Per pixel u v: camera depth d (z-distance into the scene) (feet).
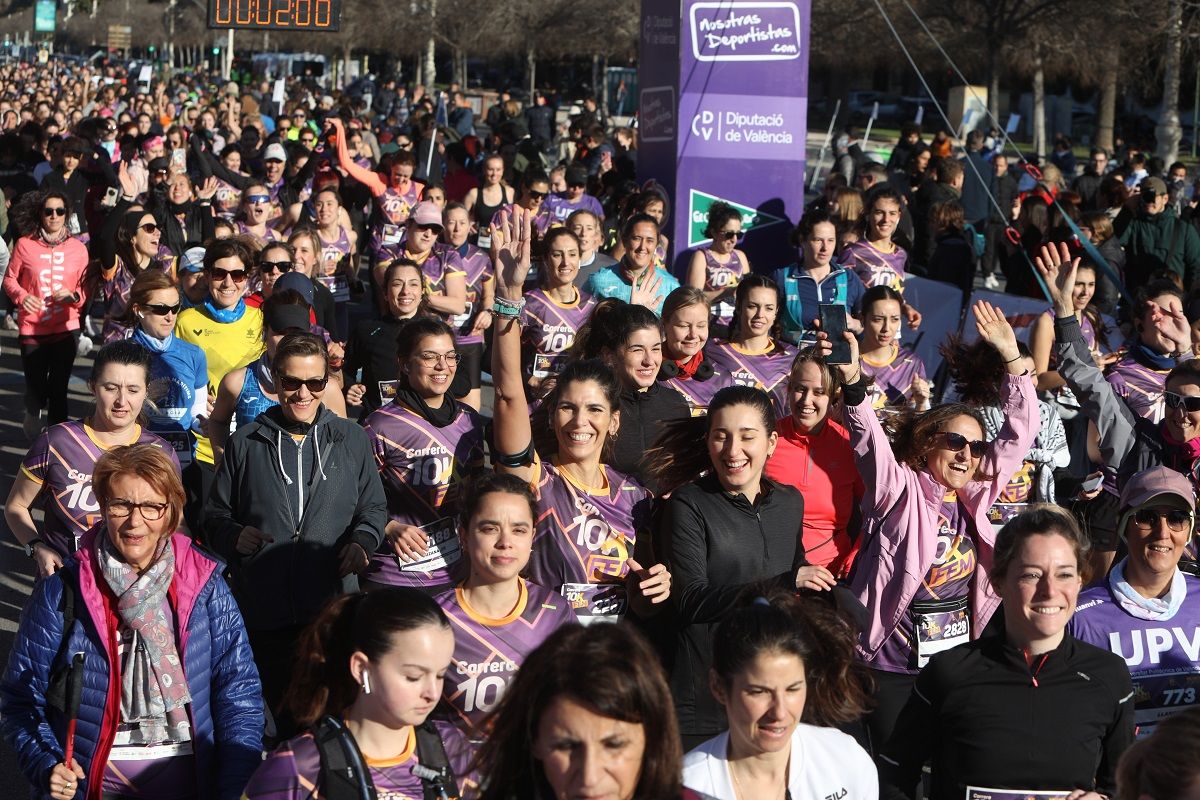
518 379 16.56
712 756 11.59
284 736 16.99
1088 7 100.68
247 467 17.21
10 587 25.31
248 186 39.42
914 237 49.78
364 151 77.92
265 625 17.16
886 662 16.92
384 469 18.72
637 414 20.36
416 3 162.61
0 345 47.52
